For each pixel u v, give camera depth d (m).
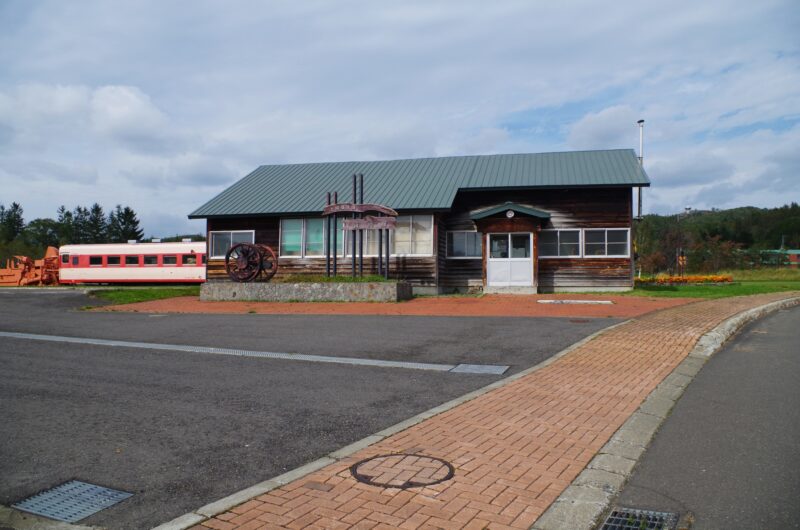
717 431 5.65
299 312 16.88
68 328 13.65
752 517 3.83
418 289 22.86
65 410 6.51
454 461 4.79
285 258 24.39
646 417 6.10
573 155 26.41
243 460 4.97
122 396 7.13
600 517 3.89
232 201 25.39
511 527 3.66
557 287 23.39
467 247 24.31
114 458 5.03
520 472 4.56
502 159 26.84
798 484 4.35
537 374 8.20
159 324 14.27
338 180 26.41
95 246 35.38
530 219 22.69
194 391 7.38
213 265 25.14
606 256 23.14
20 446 5.33
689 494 4.23
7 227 121.44
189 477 4.61
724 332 11.46
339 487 4.26
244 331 12.79
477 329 12.56
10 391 7.39
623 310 15.80
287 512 3.85
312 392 7.32
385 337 11.68
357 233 23.67
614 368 8.53
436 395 7.17
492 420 6.00
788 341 11.05
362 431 5.73
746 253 58.84
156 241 35.53
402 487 4.25
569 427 5.76
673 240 53.75
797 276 47.12
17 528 3.80
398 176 25.98
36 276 36.31
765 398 6.84
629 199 23.05
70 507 4.09
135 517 3.93
